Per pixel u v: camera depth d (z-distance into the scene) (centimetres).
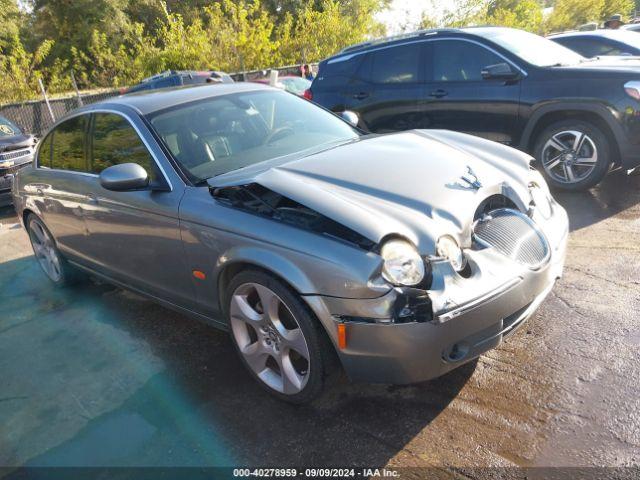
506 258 258
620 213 502
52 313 441
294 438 261
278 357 278
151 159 332
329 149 337
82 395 319
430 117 647
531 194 309
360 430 261
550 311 345
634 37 851
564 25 2969
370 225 237
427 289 231
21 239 670
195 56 2327
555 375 282
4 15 3156
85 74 2525
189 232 300
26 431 292
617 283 369
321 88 743
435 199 265
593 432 240
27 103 1415
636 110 509
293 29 2642
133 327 398
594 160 545
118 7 3369
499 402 267
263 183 274
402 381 241
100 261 403
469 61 614
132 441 272
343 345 242
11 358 375
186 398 303
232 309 293
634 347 296
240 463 249
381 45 686
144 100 377
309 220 253
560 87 547
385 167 296
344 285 234
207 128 352
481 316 238
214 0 3516
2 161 825
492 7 3052
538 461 229
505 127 593
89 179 383
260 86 418
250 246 267
